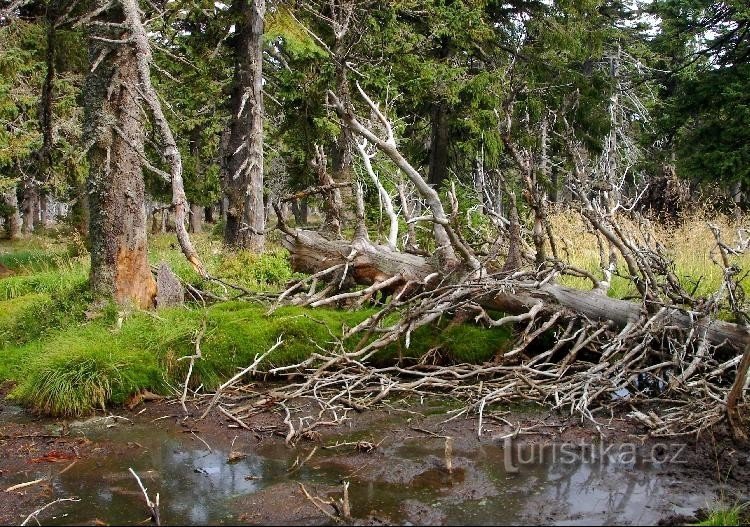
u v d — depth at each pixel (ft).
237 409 18.72
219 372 21.47
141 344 21.80
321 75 41.78
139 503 13.38
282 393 19.76
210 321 22.95
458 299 23.21
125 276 24.59
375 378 21.39
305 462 15.24
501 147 48.34
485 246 32.14
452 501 12.97
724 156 48.73
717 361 20.29
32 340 24.86
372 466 14.83
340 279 26.96
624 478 13.92
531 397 18.84
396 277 25.16
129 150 24.50
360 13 40.52
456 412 18.53
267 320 23.20
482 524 12.00
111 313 24.00
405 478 14.12
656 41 69.46
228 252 38.37
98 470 15.16
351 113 22.97
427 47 47.21
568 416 17.94
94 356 20.24
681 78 70.44
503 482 13.82
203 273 21.29
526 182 23.16
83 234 52.19
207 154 70.59
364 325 21.88
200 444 16.66
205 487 14.06
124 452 16.26
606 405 18.24
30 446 16.76
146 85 20.93
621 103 70.85
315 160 28.30
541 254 23.47
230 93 40.68
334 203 28.84
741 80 50.42
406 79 46.83
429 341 22.82
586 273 23.54
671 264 23.59
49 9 26.58
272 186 76.48
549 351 20.66
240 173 39.40
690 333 19.48
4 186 52.54
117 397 19.67
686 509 12.44
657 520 12.00
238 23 39.37
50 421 18.74
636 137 71.77
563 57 57.00
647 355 20.08
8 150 49.90
